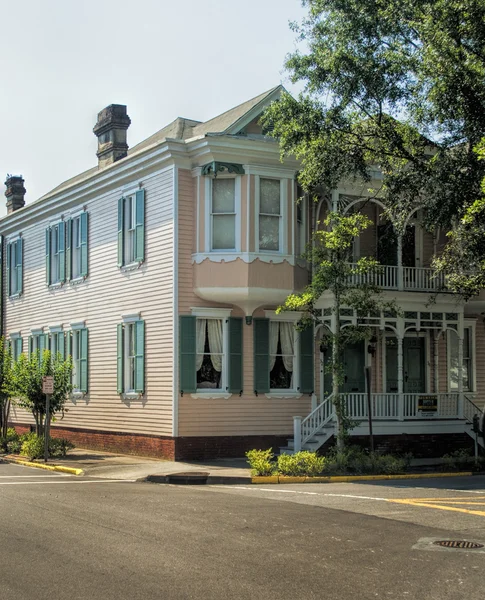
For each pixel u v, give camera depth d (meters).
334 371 21.23
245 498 14.95
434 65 19.36
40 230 33.78
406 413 24.88
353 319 24.02
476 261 20.72
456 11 18.81
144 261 25.17
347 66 20.50
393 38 21.03
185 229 23.73
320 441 23.08
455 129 20.58
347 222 20.77
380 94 20.69
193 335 23.47
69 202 30.47
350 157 21.80
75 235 30.53
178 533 10.78
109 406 27.03
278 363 24.86
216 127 24.88
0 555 9.44
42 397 26.17
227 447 23.64
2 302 37.41
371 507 13.56
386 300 24.55
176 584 8.09
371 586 8.09
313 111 21.12
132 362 25.92
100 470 21.20
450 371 27.33
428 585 8.16
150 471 20.50
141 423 24.95
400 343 24.80
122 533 10.77
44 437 25.52
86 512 12.73
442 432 24.91
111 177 27.02
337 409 21.22
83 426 28.73
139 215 25.44
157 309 24.31
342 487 17.47
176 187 23.67
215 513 12.63
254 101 25.06
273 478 18.95
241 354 24.00
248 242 23.22
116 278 26.97
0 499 14.51
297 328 21.72
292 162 23.92
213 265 23.28
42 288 33.16
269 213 23.72
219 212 23.53
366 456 21.23
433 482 18.94
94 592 7.79
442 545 10.12
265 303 23.84
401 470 20.89
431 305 25.12
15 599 7.56
